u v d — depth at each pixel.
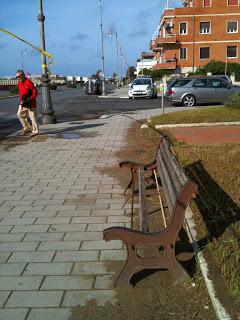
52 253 4.74
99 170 8.58
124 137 12.80
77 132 14.16
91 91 47.22
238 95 17.77
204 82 24.41
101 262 4.49
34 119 13.43
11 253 4.78
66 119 18.94
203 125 14.23
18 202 6.64
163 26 75.44
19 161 9.71
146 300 3.77
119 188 7.21
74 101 34.50
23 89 13.27
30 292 3.96
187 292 3.84
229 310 3.34
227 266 3.97
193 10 70.44
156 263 4.00
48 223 5.68
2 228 5.54
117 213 5.97
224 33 70.56
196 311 3.56
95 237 5.14
